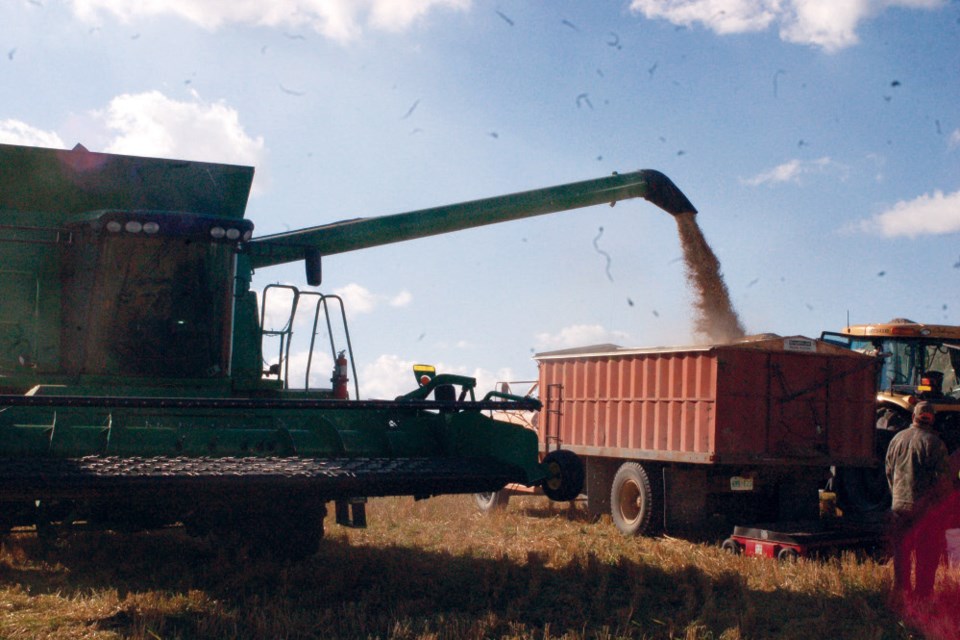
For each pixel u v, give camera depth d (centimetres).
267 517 789
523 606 699
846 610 704
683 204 1246
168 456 708
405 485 709
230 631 601
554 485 798
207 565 798
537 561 848
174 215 759
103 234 741
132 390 746
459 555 919
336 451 786
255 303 880
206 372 788
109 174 841
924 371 1366
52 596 675
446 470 734
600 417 1277
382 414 841
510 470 761
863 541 965
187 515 755
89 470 616
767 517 1186
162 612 634
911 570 752
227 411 766
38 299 770
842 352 1174
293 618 623
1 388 743
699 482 1119
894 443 752
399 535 1062
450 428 840
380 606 687
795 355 1139
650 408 1183
